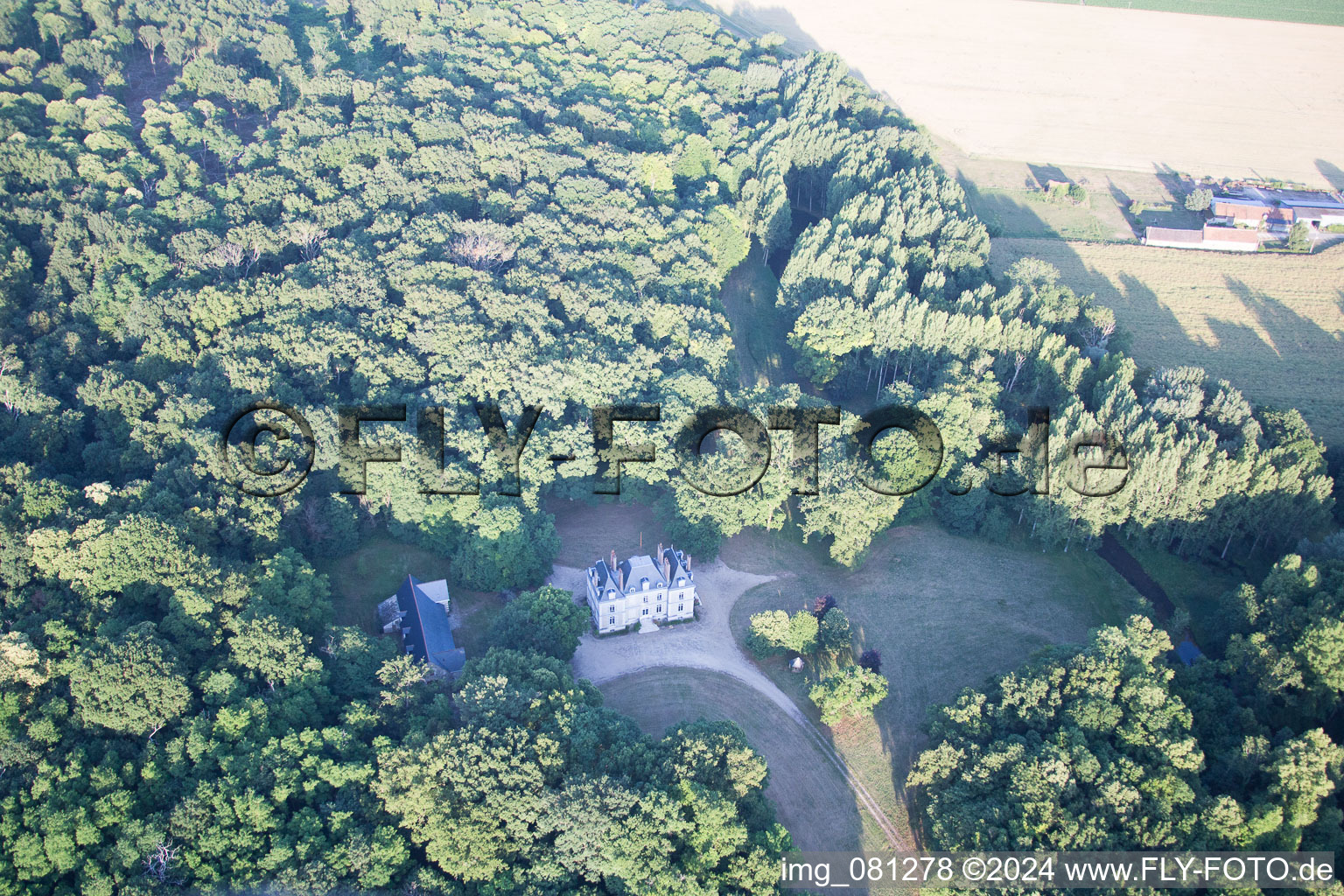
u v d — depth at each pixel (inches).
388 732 6569.9
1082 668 6806.1
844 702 7263.8
